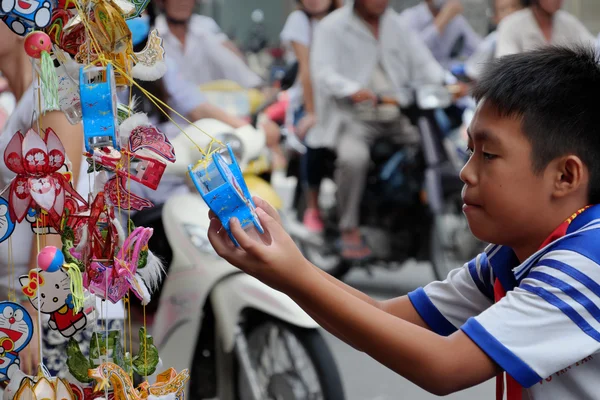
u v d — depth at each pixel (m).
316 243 7.72
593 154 1.85
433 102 7.21
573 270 1.79
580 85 1.86
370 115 7.33
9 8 1.81
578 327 1.77
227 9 27.77
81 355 1.83
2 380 1.97
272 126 5.34
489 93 1.89
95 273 1.79
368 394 5.56
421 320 2.22
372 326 1.73
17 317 1.94
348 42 7.67
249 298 4.01
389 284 8.18
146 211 4.17
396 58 7.79
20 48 2.54
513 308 1.79
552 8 8.70
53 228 1.90
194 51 6.44
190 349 4.08
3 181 2.53
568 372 1.89
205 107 4.28
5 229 1.91
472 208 1.92
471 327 1.78
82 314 1.92
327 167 7.71
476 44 9.70
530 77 1.86
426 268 8.88
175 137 4.16
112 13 1.75
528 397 1.93
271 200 4.54
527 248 1.93
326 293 1.72
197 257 4.05
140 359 1.85
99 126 1.71
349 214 7.45
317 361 4.02
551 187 1.86
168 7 6.36
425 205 7.42
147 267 1.84
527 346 1.76
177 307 4.06
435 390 1.77
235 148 4.25
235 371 4.18
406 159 7.37
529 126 1.83
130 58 1.83
